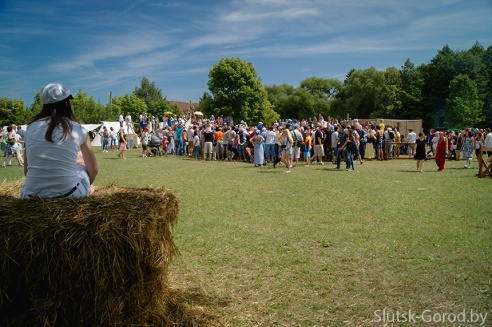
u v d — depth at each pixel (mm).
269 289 4098
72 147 3217
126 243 2762
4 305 2705
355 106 80688
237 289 4094
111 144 31469
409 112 70125
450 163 20875
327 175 14570
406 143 22844
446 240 5812
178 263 4867
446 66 69562
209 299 3830
